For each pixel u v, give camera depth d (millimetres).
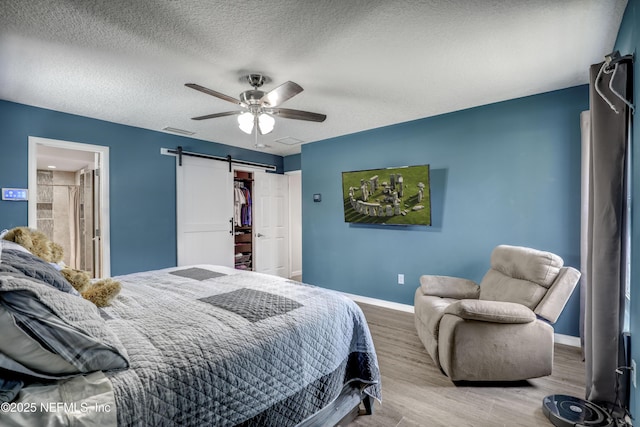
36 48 2057
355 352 1906
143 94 2850
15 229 1817
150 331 1319
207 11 1707
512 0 1636
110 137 3672
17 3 1612
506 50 2139
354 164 4363
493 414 1899
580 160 2779
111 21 1783
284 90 2133
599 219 1812
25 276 1084
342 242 4539
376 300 4164
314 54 2176
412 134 3781
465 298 2908
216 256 4777
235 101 2324
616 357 1786
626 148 1706
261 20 1794
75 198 6234
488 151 3246
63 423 846
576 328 2824
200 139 4633
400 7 1688
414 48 2107
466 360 2152
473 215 3355
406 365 2514
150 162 4043
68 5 1641
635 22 1525
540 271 2348
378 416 1893
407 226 3863
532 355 2154
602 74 1774
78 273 1745
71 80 2545
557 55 2207
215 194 4785
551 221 2922
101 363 1007
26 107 3072
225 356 1232
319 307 1759
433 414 1907
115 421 911
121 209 3766
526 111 3025
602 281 1806
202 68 2363
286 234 6035
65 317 1003
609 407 1830
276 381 1376
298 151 5617
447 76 2551
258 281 2283
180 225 4332
